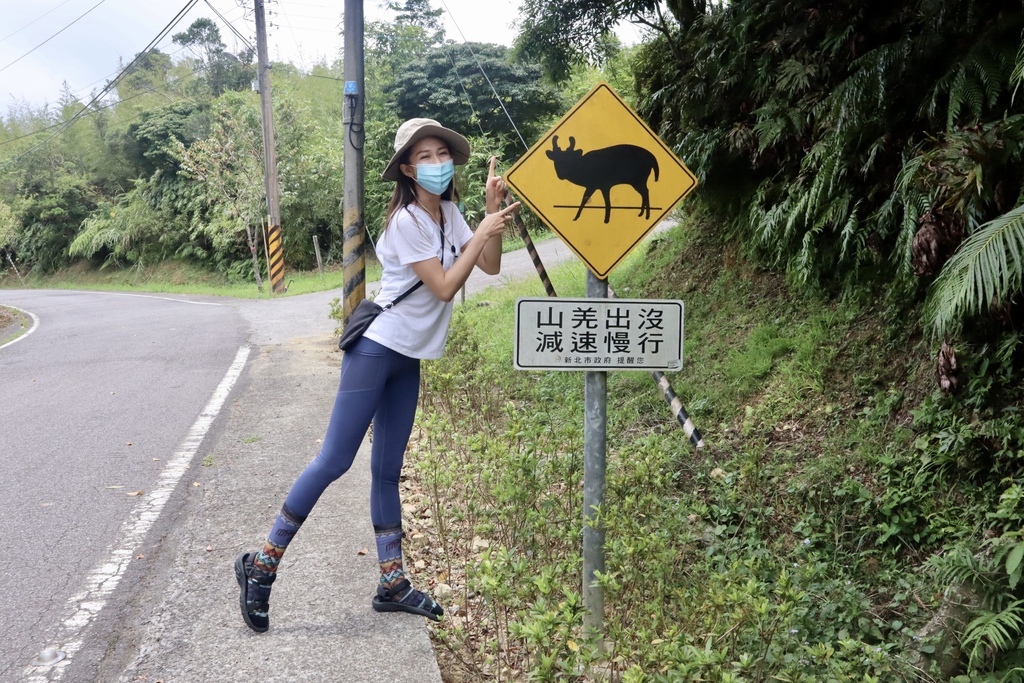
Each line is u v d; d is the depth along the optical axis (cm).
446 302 314
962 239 391
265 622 309
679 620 308
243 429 602
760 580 342
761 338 564
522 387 658
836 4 528
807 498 418
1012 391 387
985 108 423
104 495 472
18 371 941
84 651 307
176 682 279
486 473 394
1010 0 415
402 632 310
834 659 286
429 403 605
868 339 497
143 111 3553
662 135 722
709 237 739
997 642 289
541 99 2500
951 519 369
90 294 2728
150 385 789
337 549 380
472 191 1579
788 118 562
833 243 550
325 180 2984
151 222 3334
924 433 418
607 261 286
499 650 281
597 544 291
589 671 276
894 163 490
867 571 373
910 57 459
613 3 742
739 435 498
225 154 2716
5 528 427
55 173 3928
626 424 552
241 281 3086
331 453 306
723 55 624
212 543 397
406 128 293
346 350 309
